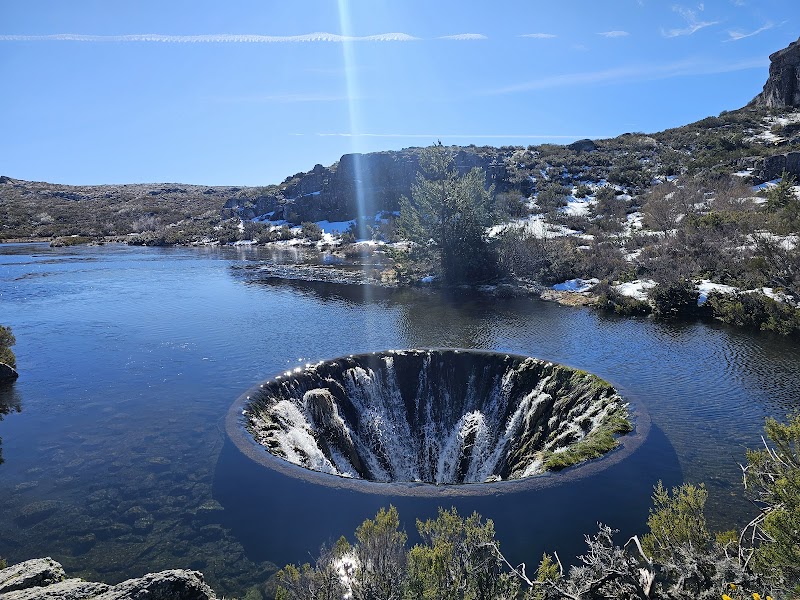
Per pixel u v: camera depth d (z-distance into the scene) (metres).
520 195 52.94
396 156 67.88
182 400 15.34
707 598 5.17
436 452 16.34
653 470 10.62
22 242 68.69
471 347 20.08
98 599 5.20
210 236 67.88
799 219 26.94
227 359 19.03
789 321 20.67
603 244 35.31
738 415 13.52
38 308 27.62
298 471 10.64
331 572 6.42
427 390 17.20
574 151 68.69
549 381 15.57
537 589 5.95
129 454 12.14
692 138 63.47
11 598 5.16
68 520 9.77
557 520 8.98
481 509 9.20
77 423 13.99
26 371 18.02
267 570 8.22
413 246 36.81
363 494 9.70
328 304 28.38
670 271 27.39
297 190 76.06
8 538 9.30
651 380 16.12
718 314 23.34
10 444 12.89
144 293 31.56
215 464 11.40
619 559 5.79
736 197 37.72
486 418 16.23
